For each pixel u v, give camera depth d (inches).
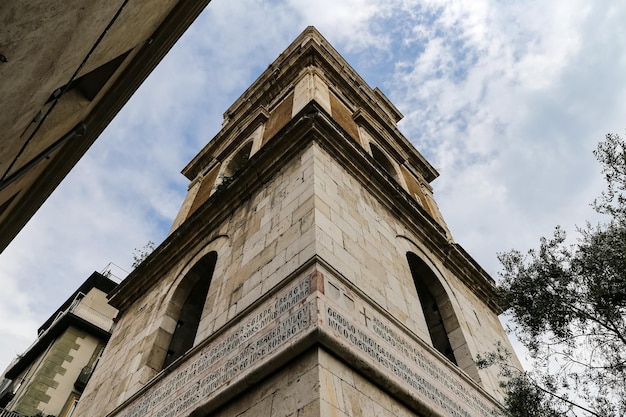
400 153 863.1
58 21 187.3
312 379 245.9
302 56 855.1
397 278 425.4
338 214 408.8
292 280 321.4
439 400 324.8
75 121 318.3
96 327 1111.6
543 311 335.9
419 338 361.1
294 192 434.0
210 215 558.3
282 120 710.5
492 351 509.4
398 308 385.7
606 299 314.3
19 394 979.3
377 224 474.9
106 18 230.2
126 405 394.3
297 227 382.3
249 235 450.0
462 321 510.6
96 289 1230.3
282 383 262.2
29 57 188.2
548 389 322.3
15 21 163.8
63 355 1032.2
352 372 271.4
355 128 749.9
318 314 271.7
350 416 241.1
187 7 343.3
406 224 555.8
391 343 322.0
